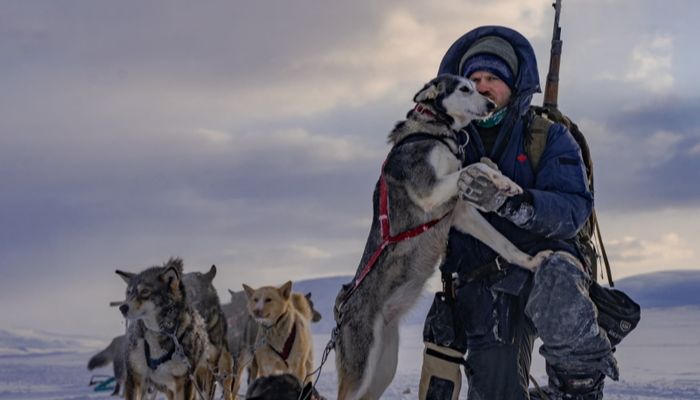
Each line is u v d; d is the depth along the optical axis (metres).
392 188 5.01
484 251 4.70
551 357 4.33
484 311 4.58
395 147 5.05
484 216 4.74
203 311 7.12
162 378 6.35
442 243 4.92
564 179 4.54
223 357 7.27
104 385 10.47
